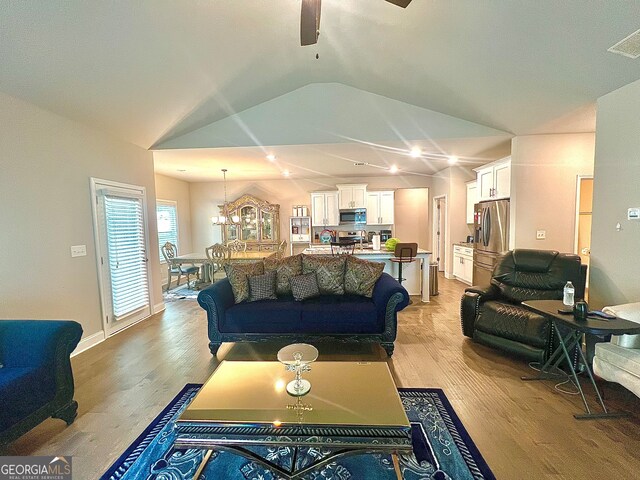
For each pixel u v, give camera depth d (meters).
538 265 3.15
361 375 1.92
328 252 5.35
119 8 2.06
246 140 4.32
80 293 3.20
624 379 1.96
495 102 3.38
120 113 3.30
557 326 2.56
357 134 4.19
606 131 2.84
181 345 3.31
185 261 5.98
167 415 2.09
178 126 4.03
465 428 1.93
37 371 1.83
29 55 2.19
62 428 1.97
